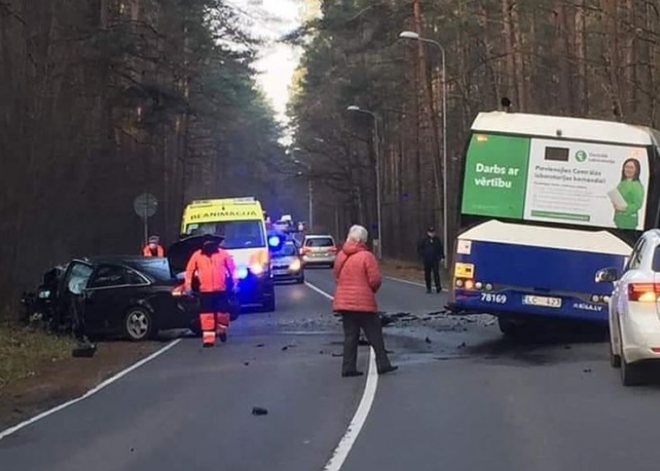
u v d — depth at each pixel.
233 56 52.22
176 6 44.31
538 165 17.11
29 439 10.91
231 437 10.66
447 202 50.22
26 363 17.52
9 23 24.80
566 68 40.16
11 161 24.47
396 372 15.37
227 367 16.59
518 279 17.11
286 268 41.69
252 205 28.50
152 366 17.08
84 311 21.09
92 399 13.70
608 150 16.94
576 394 12.91
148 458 9.73
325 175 81.31
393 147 75.00
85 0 33.25
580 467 8.92
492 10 42.62
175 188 59.91
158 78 44.81
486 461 9.21
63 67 28.62
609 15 31.09
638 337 12.66
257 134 92.94
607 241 16.91
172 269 22.05
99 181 35.78
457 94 52.69
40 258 27.27
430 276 34.50
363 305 15.07
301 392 13.68
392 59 54.94
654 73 33.91
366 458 9.44
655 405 11.96
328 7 52.41
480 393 13.18
